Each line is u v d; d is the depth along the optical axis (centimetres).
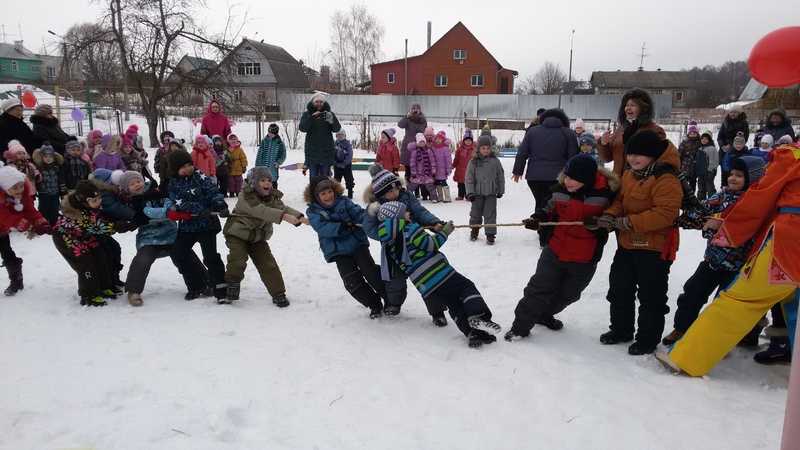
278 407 337
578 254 425
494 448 297
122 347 427
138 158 1091
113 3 2488
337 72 6391
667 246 412
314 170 1105
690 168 1175
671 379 381
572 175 421
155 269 668
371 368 391
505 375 381
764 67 259
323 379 373
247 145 2330
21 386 362
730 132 1173
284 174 1575
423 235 450
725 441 304
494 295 575
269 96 5066
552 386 364
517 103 3694
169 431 309
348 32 6328
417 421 322
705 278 436
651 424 321
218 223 554
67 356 410
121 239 834
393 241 455
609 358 416
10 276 563
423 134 1191
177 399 344
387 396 350
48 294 563
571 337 460
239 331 462
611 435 309
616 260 438
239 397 347
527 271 665
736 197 449
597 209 424
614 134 546
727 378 388
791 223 351
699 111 3894
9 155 839
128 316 500
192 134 2508
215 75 2586
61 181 888
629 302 436
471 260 717
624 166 527
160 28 2475
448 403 344
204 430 310
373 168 477
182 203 530
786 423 233
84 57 2938
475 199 805
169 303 541
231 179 1228
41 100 3559
